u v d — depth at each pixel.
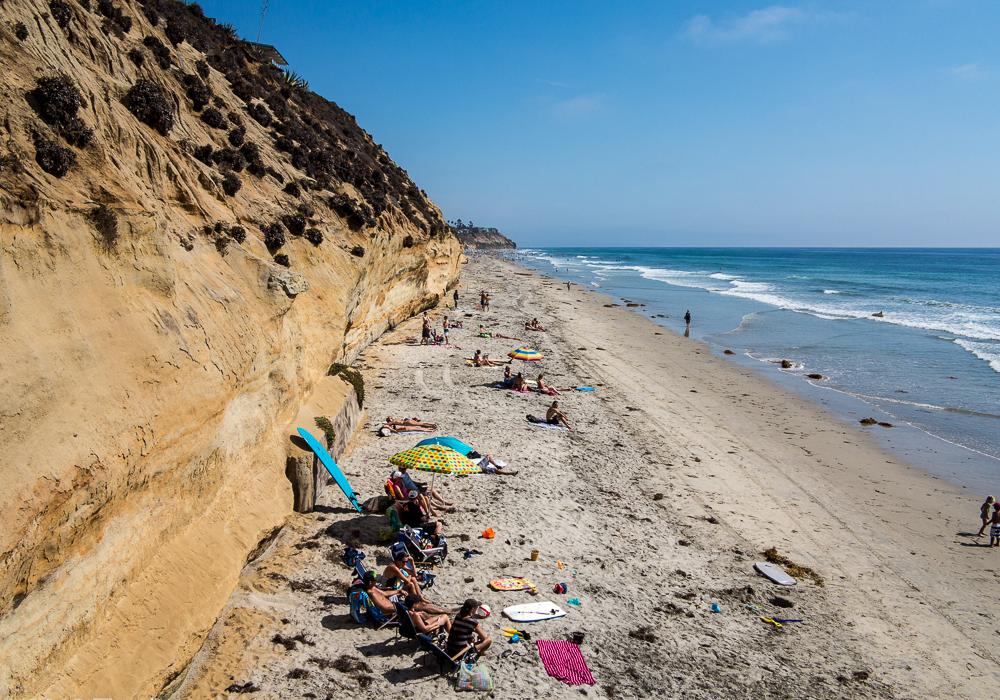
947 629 13.49
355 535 14.55
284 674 10.09
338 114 45.50
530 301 65.56
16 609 7.03
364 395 24.25
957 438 26.14
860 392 33.06
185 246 12.75
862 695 11.27
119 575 8.91
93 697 7.88
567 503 17.73
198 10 29.02
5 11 10.63
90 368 8.73
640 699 10.54
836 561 16.08
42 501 7.29
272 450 14.81
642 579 14.30
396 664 10.66
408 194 48.28
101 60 14.11
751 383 34.72
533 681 10.61
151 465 9.60
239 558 11.73
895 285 102.00
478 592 13.00
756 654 12.09
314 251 21.41
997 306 70.44
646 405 29.14
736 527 17.55
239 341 12.95
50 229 8.62
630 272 136.75
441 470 14.80
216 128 19.88
